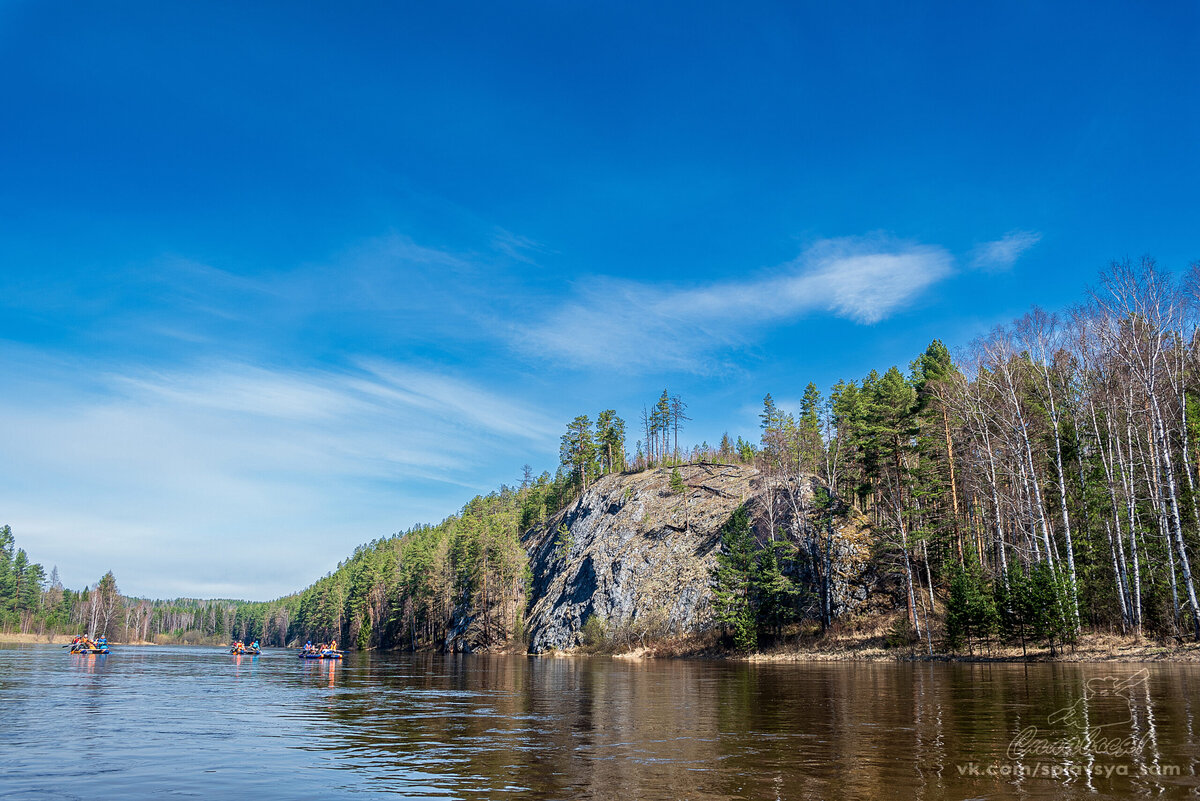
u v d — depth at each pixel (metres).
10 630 183.00
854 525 69.50
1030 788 11.66
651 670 52.22
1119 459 44.59
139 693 36.00
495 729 20.70
